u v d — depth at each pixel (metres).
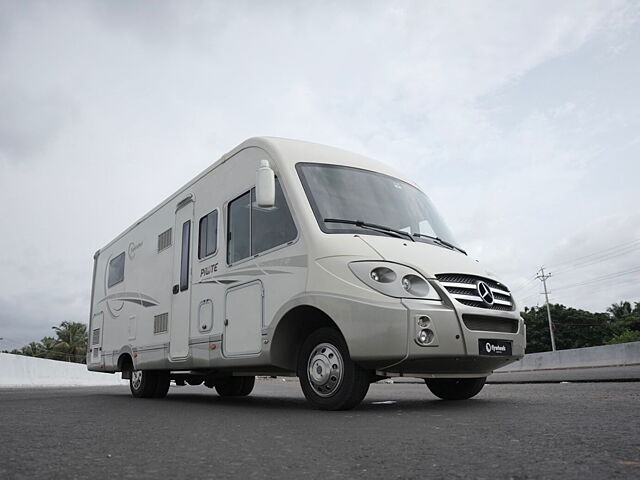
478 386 6.14
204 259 7.32
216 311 6.86
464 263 5.47
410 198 6.54
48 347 62.47
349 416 4.55
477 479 2.23
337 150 6.59
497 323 5.20
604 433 3.20
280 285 5.68
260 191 5.71
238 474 2.41
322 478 2.31
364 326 4.74
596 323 61.50
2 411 5.63
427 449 2.90
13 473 2.48
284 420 4.41
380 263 4.91
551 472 2.30
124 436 3.62
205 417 4.85
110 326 10.58
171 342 7.96
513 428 3.53
